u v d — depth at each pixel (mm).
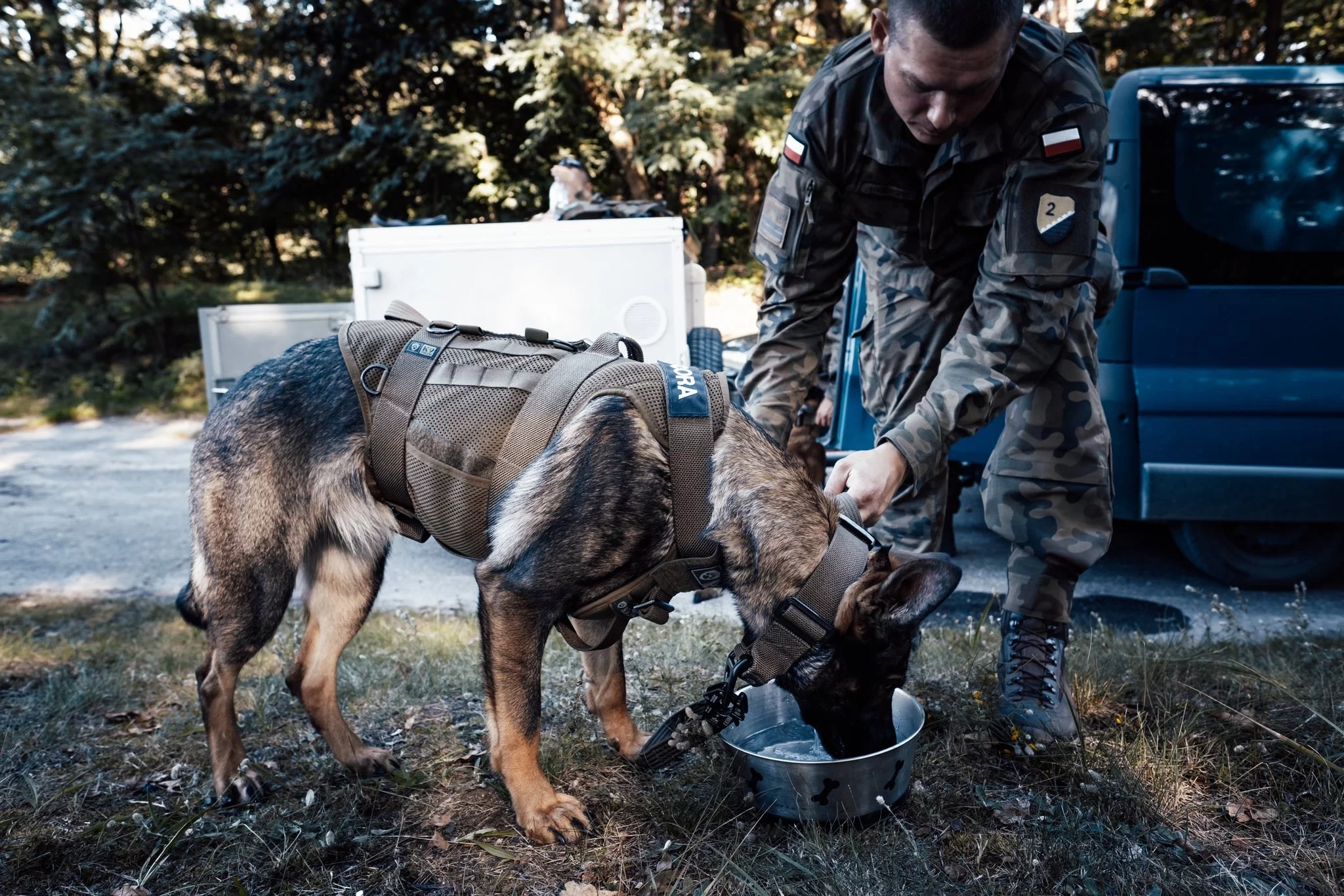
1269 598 4488
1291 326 4180
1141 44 12836
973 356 2359
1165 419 4238
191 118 17328
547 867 2219
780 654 2168
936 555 1985
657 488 2111
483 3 15289
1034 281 2312
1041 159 2303
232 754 2551
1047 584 2732
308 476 2420
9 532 6391
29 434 11188
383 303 5012
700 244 16750
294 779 2648
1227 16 12773
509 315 5066
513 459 2180
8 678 3420
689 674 3270
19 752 2801
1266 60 11492
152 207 14594
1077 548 2676
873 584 2090
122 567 5477
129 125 14055
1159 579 4824
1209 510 4223
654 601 2266
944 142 2232
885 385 3082
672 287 5086
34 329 14672
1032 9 11164
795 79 13438
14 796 2566
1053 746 2621
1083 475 2695
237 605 2455
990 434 4609
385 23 15133
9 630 4086
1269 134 4172
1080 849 2129
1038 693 2701
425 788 2578
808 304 2773
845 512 2227
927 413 2287
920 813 2375
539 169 15648
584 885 2113
